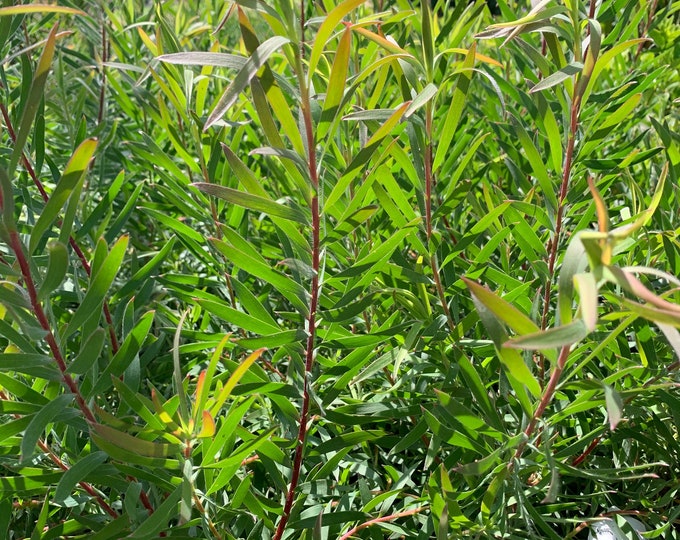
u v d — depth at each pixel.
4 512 0.99
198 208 1.53
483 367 1.24
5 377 0.91
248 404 0.90
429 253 1.22
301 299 1.06
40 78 0.70
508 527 1.08
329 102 0.84
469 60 1.04
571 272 0.63
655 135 1.93
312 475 1.12
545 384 1.22
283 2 0.76
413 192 1.35
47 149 2.01
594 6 1.39
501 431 0.99
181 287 1.45
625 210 1.33
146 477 0.96
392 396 1.28
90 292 0.83
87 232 1.34
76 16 2.12
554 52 1.09
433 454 1.05
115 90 2.06
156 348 1.26
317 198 0.90
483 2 1.50
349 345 1.08
